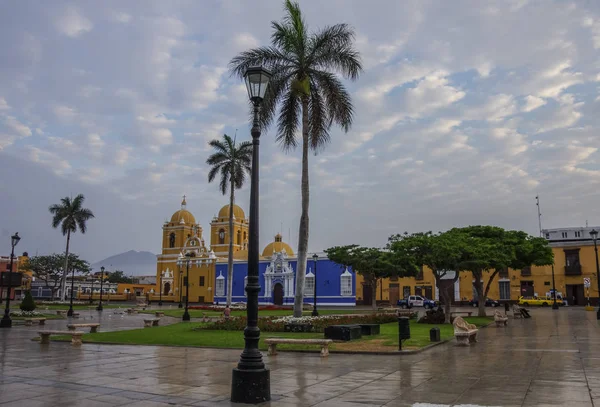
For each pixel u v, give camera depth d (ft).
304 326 72.13
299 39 82.33
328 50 82.84
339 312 134.62
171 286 286.46
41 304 200.13
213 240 280.72
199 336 68.80
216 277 256.52
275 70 82.89
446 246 91.25
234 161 147.64
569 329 77.77
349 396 29.07
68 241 234.99
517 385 32.04
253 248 30.19
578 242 195.11
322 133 87.30
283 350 50.93
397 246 97.71
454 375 36.06
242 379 27.61
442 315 96.99
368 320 88.63
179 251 291.99
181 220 295.48
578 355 46.65
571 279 193.57
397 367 40.06
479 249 96.53
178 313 148.97
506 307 138.10
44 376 36.22
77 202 231.50
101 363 43.11
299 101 86.12
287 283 223.30
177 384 33.01
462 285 203.51
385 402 27.45
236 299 244.63
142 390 30.94
